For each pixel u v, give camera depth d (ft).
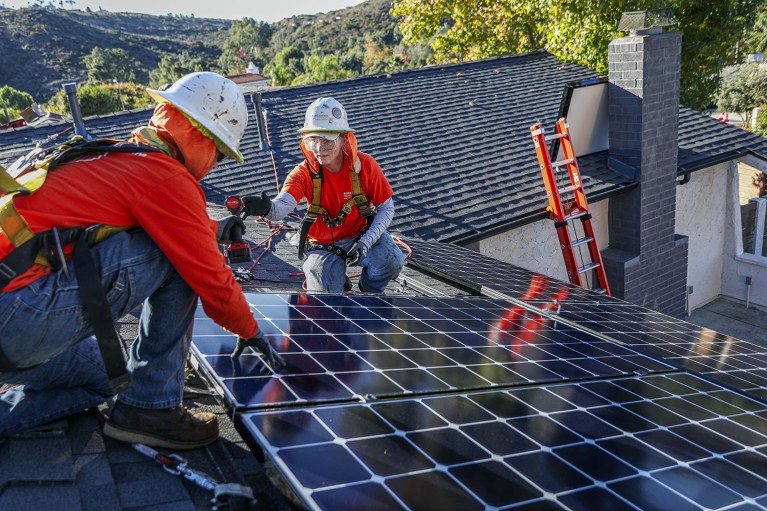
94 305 6.21
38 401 7.18
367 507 5.79
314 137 13.67
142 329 7.29
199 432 7.55
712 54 72.69
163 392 7.27
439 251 27.09
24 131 40.65
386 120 48.01
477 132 46.19
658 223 41.19
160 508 6.23
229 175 37.58
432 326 12.64
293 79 322.55
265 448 6.51
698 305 51.70
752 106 169.89
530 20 90.58
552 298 20.77
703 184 49.01
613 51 38.52
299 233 15.28
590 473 7.45
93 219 6.17
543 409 9.22
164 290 7.07
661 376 13.10
